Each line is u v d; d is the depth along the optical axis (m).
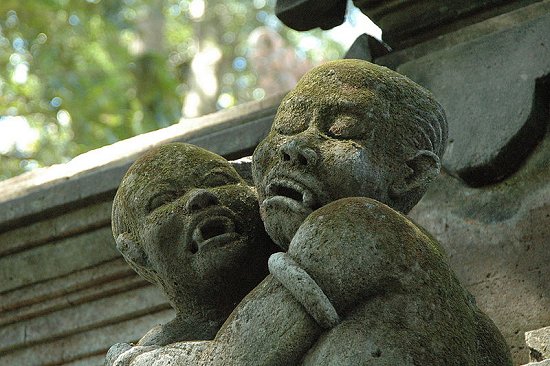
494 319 5.09
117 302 6.12
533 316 5.02
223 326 3.99
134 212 4.43
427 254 3.91
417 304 3.83
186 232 4.33
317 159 4.10
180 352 4.02
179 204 4.37
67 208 6.23
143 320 6.08
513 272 5.12
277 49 12.48
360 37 5.73
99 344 6.16
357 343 3.77
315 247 3.88
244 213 4.38
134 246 4.44
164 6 14.95
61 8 13.06
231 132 5.91
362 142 4.13
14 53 12.87
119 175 6.16
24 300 6.31
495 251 5.18
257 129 5.87
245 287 4.38
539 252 5.10
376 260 3.85
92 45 13.13
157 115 13.13
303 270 3.86
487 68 5.39
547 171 5.19
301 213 4.07
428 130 4.21
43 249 6.29
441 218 5.32
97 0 13.34
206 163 4.47
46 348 6.30
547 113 5.29
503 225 5.19
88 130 12.77
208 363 3.93
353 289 3.84
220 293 4.36
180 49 15.16
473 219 5.26
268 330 3.87
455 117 5.37
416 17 5.63
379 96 4.20
